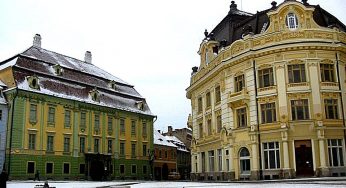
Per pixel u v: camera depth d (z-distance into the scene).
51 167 51.25
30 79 50.16
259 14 41.50
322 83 36.59
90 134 57.28
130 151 64.00
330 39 37.22
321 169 34.56
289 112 36.28
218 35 48.28
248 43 38.84
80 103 56.19
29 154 48.94
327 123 35.81
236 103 39.62
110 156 59.19
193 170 50.88
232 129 39.88
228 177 39.84
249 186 22.38
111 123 61.22
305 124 35.75
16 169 47.28
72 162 54.00
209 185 26.77
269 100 37.25
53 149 51.88
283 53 37.12
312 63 36.69
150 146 68.12
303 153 35.69
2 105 47.72
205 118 47.72
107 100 61.06
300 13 38.06
